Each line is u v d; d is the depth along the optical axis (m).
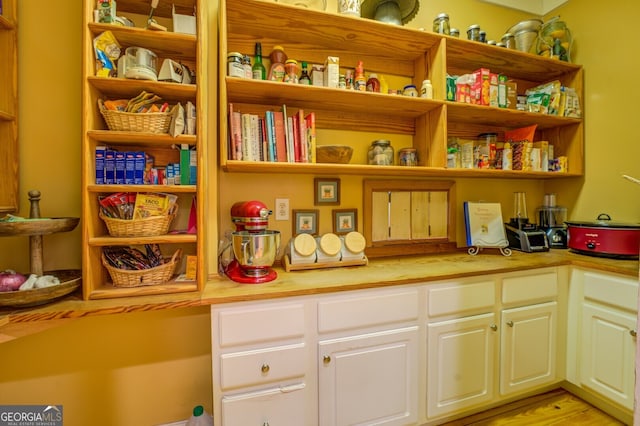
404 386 1.27
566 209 2.02
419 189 1.83
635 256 1.47
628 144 1.70
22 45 1.18
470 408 1.41
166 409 1.38
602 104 1.81
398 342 1.26
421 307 1.30
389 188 1.76
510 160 1.77
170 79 1.11
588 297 1.51
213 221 1.29
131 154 1.11
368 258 1.70
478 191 2.00
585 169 1.91
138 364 1.33
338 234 1.67
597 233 1.59
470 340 1.38
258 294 1.07
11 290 0.92
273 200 1.57
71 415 1.27
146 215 1.12
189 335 1.39
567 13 1.98
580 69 1.89
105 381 1.30
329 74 1.39
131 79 1.05
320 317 1.15
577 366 1.56
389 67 1.73
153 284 1.11
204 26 1.23
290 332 1.11
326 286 1.15
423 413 1.32
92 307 0.96
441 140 1.56
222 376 1.04
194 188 1.12
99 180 1.08
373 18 1.57
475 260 1.62
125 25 1.11
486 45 1.63
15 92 1.16
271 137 1.33
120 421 1.32
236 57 1.25
